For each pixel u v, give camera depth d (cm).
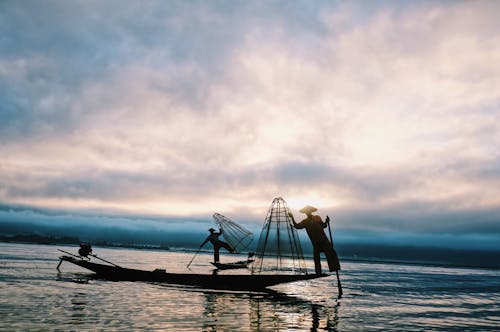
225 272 1784
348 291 1419
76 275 1461
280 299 1102
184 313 810
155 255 3816
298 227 1290
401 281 2006
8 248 3161
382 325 790
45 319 682
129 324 683
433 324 838
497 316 991
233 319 770
